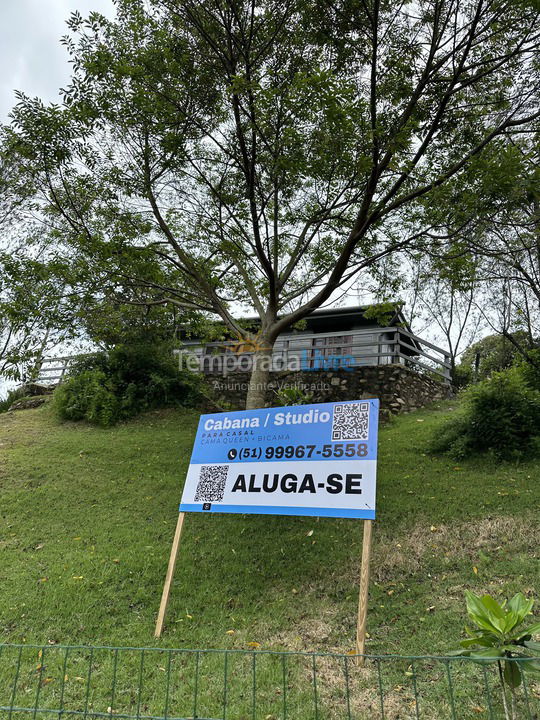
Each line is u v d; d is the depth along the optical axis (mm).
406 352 15562
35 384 16984
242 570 5730
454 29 7121
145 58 8289
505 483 7227
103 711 3494
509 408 8648
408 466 8508
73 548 6391
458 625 4188
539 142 7070
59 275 8383
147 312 10820
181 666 4047
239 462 5301
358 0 7250
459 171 8117
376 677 3688
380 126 6980
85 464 9539
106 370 14047
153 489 8383
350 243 8102
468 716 3139
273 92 7027
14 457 9938
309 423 5117
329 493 4648
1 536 6840
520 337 15516
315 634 4414
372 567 5523
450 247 8648
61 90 8102
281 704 3447
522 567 4938
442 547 5711
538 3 6184
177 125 8625
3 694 3777
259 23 8039
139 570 5781
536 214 7871
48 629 4711
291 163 7258
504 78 7785
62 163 8445
